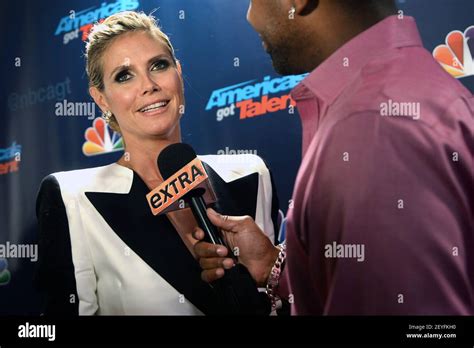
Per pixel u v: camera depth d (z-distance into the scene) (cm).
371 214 98
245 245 153
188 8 232
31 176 241
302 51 122
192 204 149
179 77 180
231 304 146
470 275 101
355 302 101
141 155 179
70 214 176
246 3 233
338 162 101
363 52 109
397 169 97
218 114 234
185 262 170
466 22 224
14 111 243
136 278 170
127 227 173
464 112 103
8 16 243
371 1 113
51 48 241
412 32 111
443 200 97
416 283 96
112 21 180
